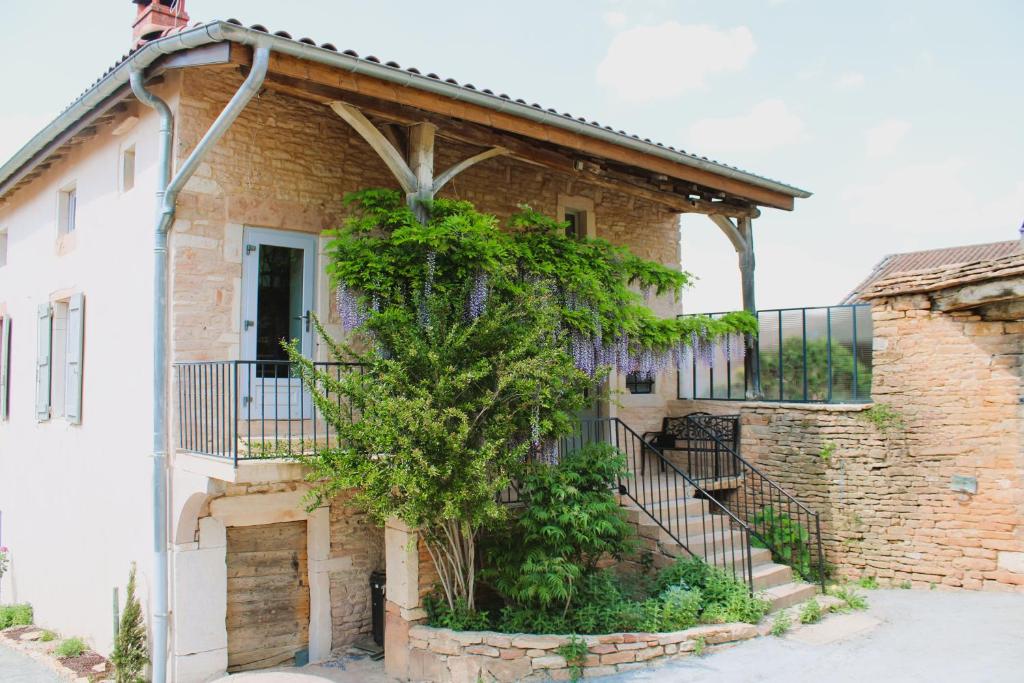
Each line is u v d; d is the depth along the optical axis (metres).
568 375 6.45
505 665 5.88
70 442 8.70
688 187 9.73
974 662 5.81
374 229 7.17
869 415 8.61
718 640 6.34
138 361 7.04
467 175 8.60
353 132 7.63
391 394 5.95
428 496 5.60
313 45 5.67
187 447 6.35
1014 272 7.45
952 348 8.23
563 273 7.17
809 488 8.91
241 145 6.87
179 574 6.35
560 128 7.42
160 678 6.28
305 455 5.76
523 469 6.26
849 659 5.97
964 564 8.04
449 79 6.41
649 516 7.59
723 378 10.40
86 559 8.09
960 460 8.12
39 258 9.97
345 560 7.31
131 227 7.32
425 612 6.45
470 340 6.14
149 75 6.41
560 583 6.04
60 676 7.13
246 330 6.84
